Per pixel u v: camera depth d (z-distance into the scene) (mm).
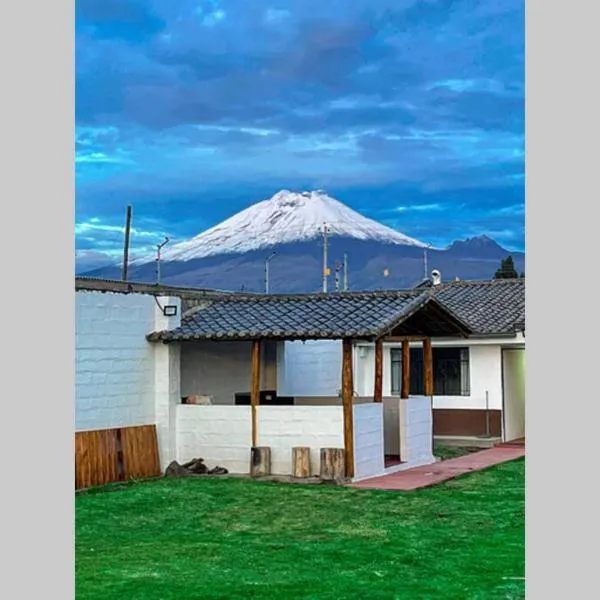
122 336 18125
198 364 20766
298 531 13117
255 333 18000
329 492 16328
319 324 17906
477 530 13102
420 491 16500
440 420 25391
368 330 17250
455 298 27516
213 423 18750
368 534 12867
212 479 17844
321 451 17516
